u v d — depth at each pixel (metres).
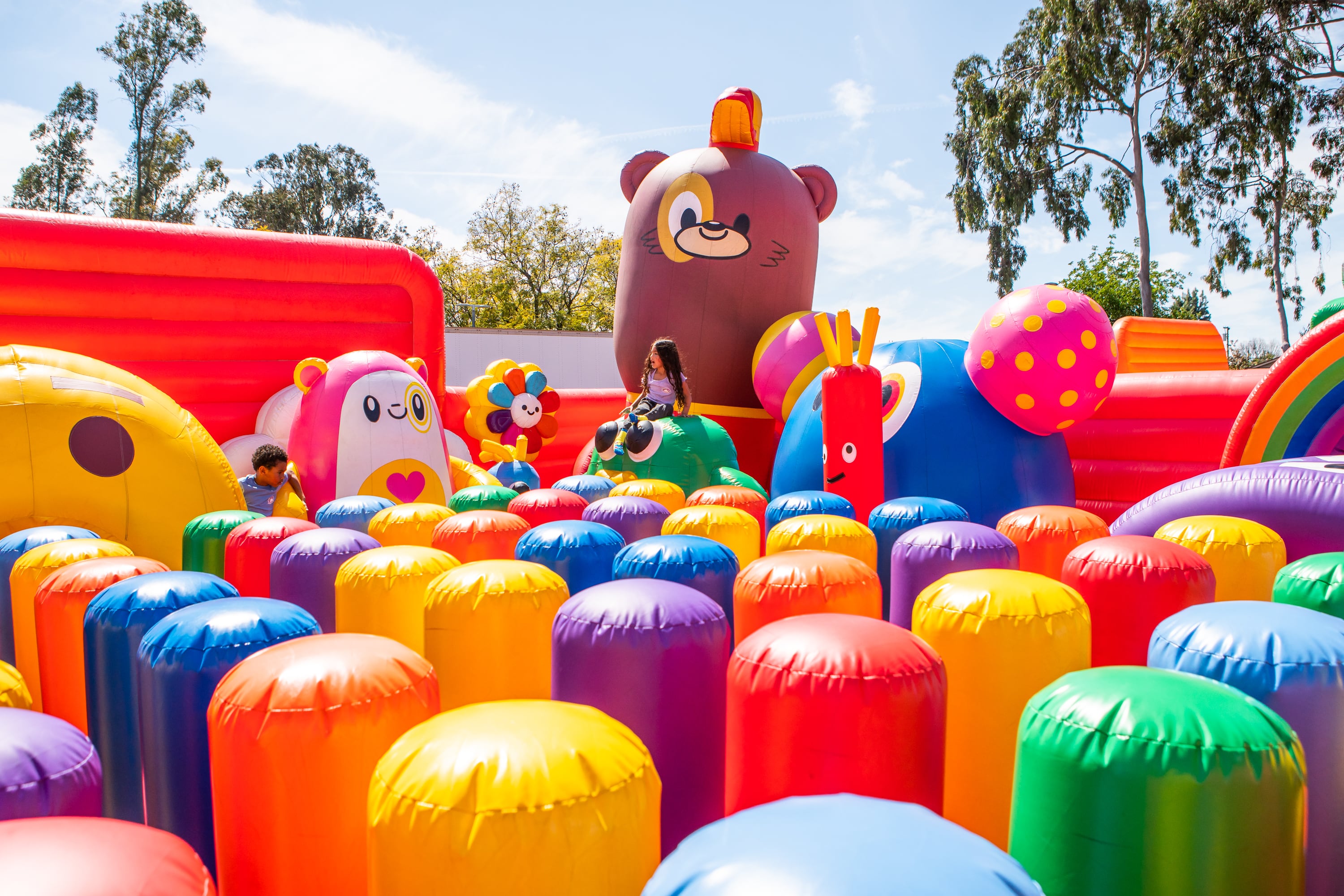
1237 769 1.43
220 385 6.70
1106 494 6.83
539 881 1.29
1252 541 3.12
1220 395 6.20
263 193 38.78
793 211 7.75
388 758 1.46
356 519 4.45
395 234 41.09
